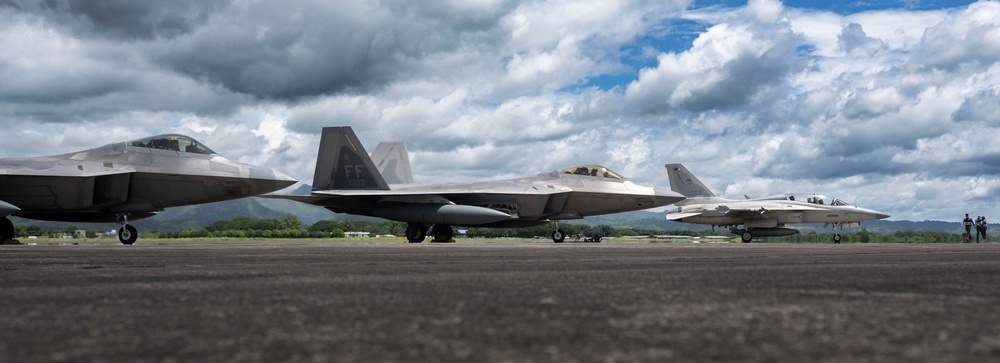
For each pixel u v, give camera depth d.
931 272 5.02
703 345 1.96
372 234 81.06
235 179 21.45
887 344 1.96
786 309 2.76
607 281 4.14
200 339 2.08
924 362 1.70
